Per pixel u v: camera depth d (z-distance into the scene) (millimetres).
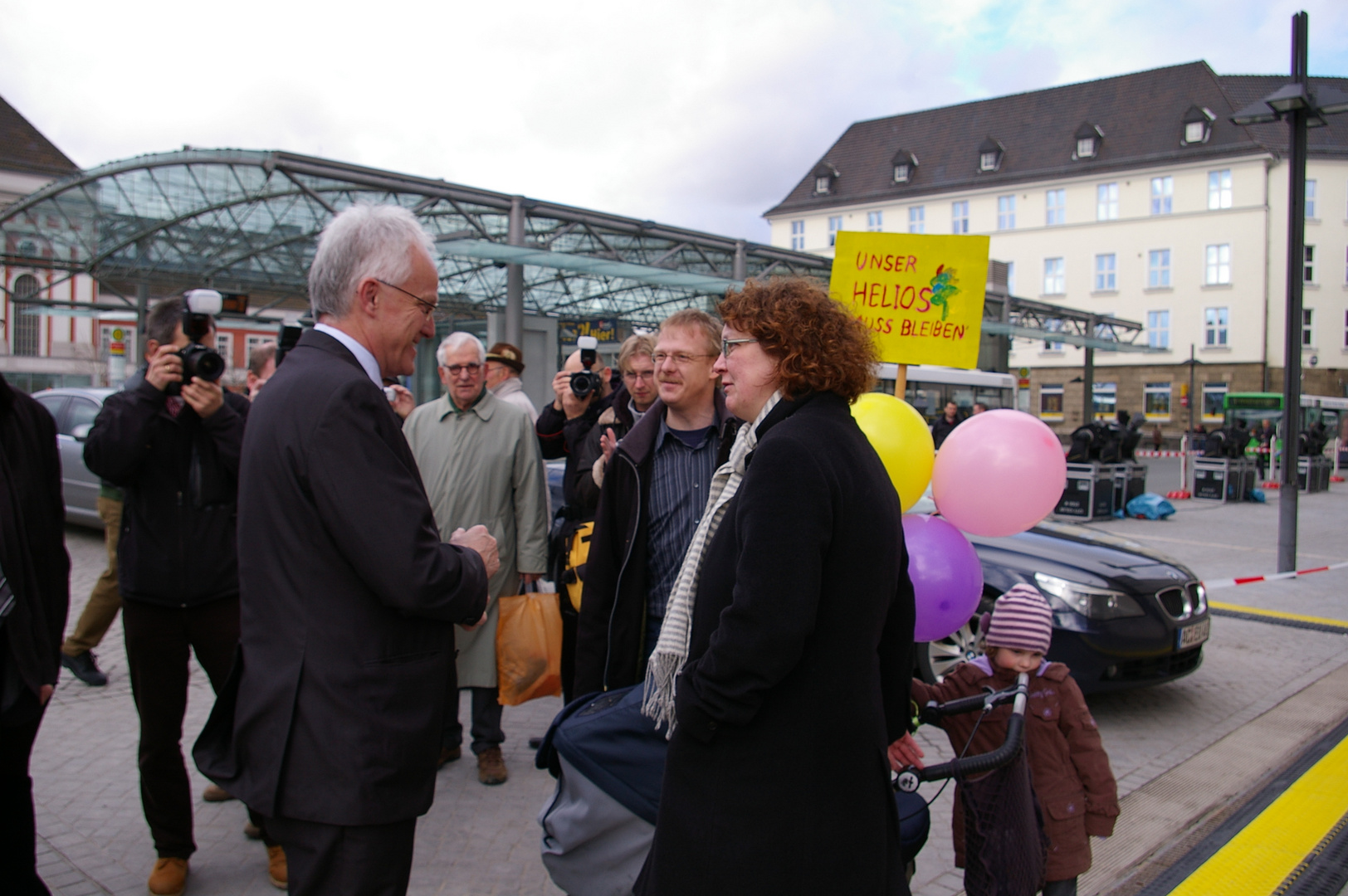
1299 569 9398
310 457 1716
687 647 1857
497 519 3895
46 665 2291
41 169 44438
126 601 2816
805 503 1558
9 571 2170
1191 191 45188
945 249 3350
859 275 3424
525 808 3521
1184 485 19672
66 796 3531
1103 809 2498
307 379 1776
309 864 1736
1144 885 3061
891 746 2082
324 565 1746
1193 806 3729
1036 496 2928
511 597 3750
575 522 3891
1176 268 45500
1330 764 4109
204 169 14930
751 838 1580
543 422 4695
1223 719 4832
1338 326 46469
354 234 1893
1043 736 2500
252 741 1773
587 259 14406
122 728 4277
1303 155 8930
